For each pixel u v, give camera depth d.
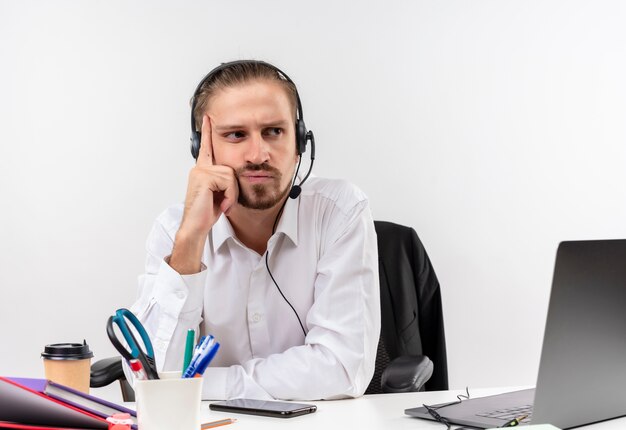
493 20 3.04
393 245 2.06
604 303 1.07
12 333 2.90
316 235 1.69
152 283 1.56
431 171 3.02
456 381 3.00
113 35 2.92
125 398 1.91
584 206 3.09
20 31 2.91
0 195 2.91
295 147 1.64
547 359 1.01
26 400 0.97
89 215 2.92
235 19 2.94
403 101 3.00
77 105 2.92
